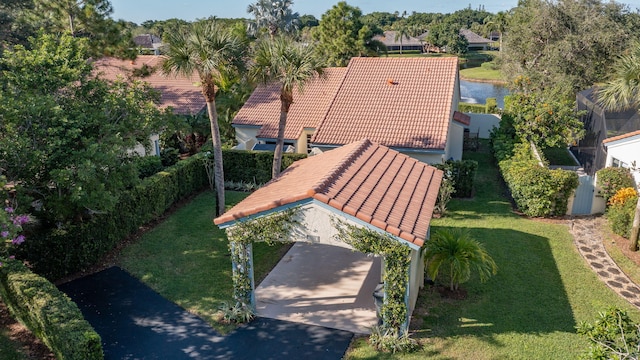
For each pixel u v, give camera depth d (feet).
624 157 73.51
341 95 88.79
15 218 42.11
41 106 46.16
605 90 59.26
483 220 69.05
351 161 50.85
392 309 40.04
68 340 33.88
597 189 69.51
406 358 38.52
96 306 46.93
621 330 29.48
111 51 90.58
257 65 65.05
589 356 29.14
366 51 184.14
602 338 30.71
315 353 39.47
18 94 51.01
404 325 40.50
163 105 109.91
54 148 47.50
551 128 90.02
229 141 100.48
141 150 92.79
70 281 51.78
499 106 180.96
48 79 51.47
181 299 48.29
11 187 48.88
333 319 44.29
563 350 39.37
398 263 38.88
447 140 80.59
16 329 42.57
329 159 55.57
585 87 132.05
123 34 92.02
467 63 338.34
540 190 67.82
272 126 97.81
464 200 77.97
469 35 407.85
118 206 59.16
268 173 85.40
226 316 44.16
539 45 144.36
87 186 48.26
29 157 45.57
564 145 92.17
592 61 132.16
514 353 39.01
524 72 143.23
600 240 61.67
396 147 75.66
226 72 63.67
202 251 59.47
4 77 52.44
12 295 41.75
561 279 51.72
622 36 129.39
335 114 84.28
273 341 41.22
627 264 54.85
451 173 76.84
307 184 43.91
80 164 46.65
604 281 51.44
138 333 42.52
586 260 56.29
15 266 43.60
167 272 53.98
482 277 46.65
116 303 47.52
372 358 38.65
